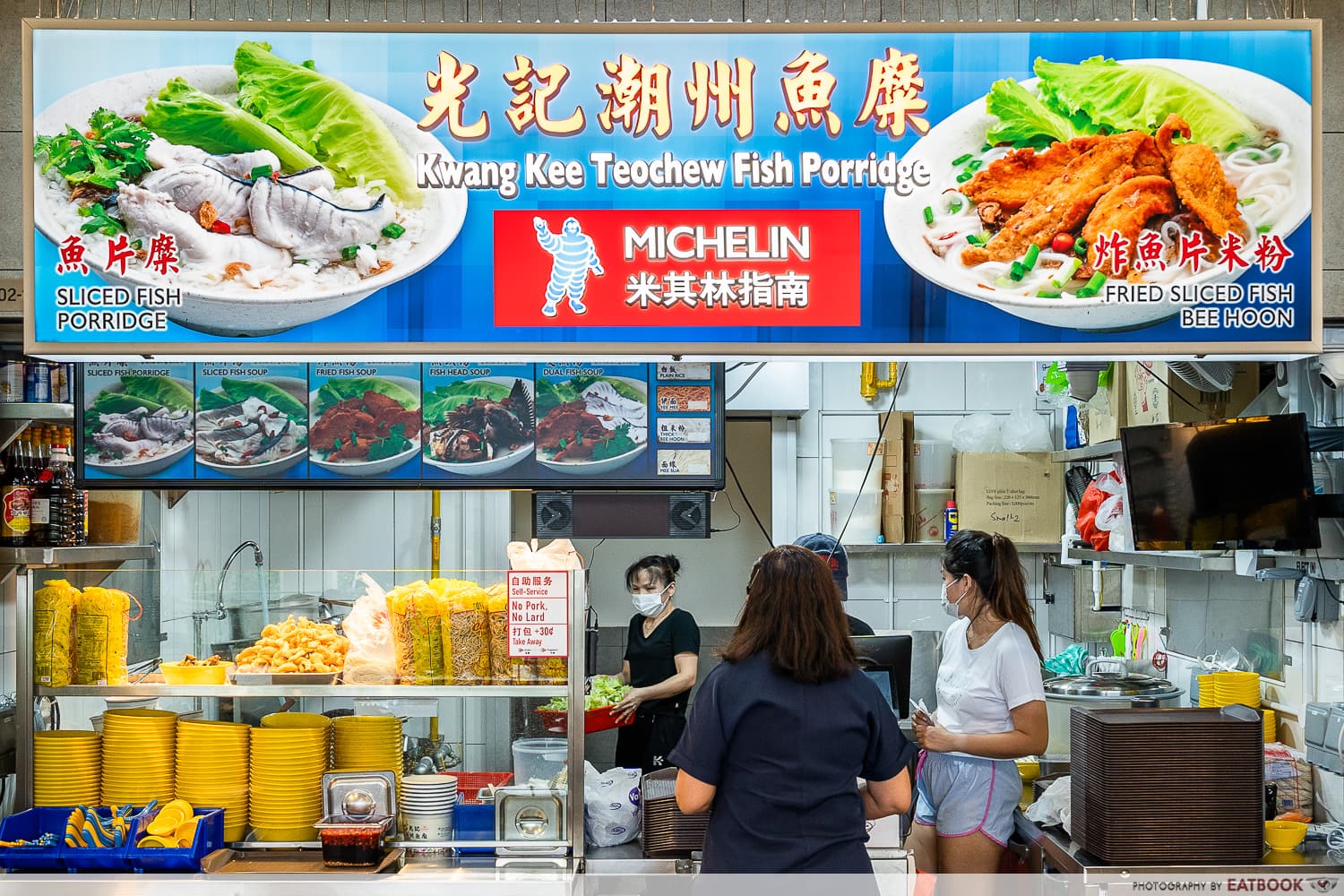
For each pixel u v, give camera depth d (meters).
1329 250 2.65
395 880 2.34
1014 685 2.99
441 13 2.51
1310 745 2.91
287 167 2.08
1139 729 2.53
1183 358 2.15
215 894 2.31
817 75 2.08
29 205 2.07
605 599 5.46
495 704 2.53
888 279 2.09
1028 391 4.92
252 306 2.08
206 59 2.07
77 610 2.54
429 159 2.08
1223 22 2.06
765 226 2.08
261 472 3.08
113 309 2.08
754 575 2.35
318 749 2.51
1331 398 3.04
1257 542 2.85
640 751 3.94
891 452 4.75
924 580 4.82
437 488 3.11
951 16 2.50
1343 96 2.62
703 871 2.26
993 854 3.05
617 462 3.09
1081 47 2.07
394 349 2.09
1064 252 2.08
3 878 2.31
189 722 2.52
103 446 3.05
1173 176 2.07
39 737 2.52
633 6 2.52
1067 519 4.44
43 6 2.55
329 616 2.54
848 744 2.25
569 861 2.46
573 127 2.08
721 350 2.08
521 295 2.08
